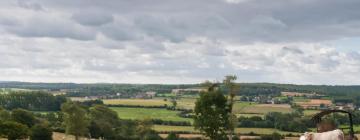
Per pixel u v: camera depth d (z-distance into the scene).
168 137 157.50
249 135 154.12
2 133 141.62
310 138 12.59
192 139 152.00
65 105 154.75
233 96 104.44
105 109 189.25
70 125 152.88
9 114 172.00
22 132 144.62
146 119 180.25
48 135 148.12
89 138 164.25
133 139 173.38
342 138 12.38
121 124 185.50
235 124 105.50
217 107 102.69
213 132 102.62
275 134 147.25
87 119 163.00
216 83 104.69
